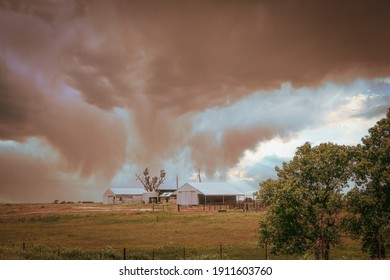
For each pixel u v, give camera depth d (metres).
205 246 35.91
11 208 93.50
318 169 26.11
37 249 31.75
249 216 61.19
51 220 64.94
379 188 25.09
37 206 105.38
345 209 25.69
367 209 25.19
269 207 26.84
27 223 61.53
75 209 88.62
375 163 25.14
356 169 24.97
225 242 38.12
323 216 26.03
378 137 25.75
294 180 26.16
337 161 26.19
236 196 94.81
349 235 26.38
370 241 25.62
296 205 25.44
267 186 26.81
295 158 27.20
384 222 24.62
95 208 91.62
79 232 49.22
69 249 31.55
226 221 55.84
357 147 26.34
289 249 26.19
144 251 33.56
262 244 27.02
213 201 93.50
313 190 26.38
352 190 25.42
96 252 30.75
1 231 51.50
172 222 57.09
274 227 25.78
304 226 25.86
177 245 36.94
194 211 73.81
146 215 66.38
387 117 25.89
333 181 26.30
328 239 26.03
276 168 27.58
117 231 49.16
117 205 108.31
